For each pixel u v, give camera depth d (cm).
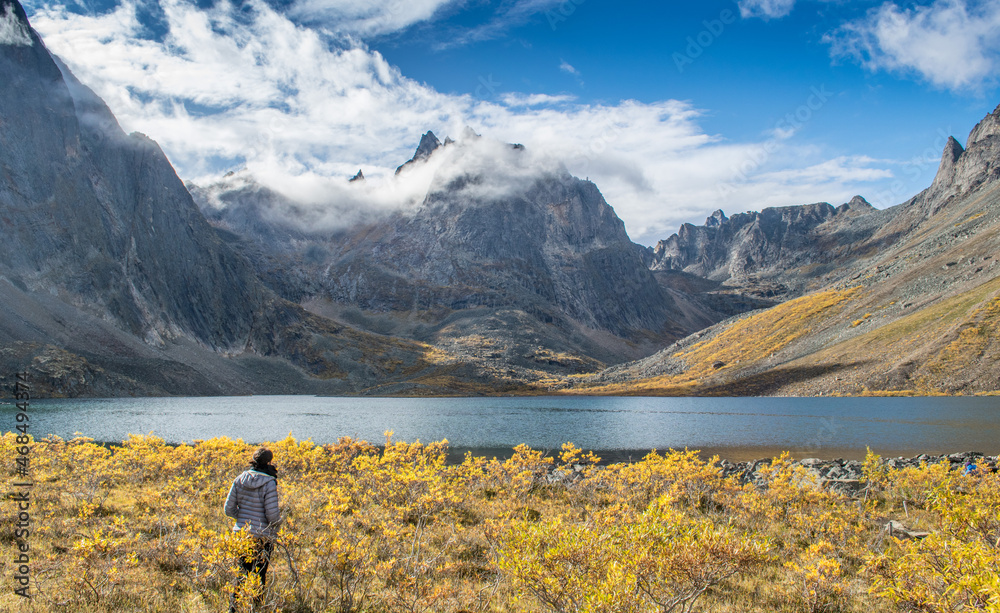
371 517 1554
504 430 7719
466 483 2305
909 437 5828
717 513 1881
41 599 914
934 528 1579
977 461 2733
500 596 1054
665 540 907
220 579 1003
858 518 1734
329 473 2333
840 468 3266
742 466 3559
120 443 5422
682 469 2172
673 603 867
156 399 15938
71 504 1620
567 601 858
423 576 1134
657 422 8938
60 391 14138
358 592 1034
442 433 7212
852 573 1241
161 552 1146
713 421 8812
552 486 2431
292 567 972
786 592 1128
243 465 2411
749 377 16712
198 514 1580
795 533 1611
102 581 972
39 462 2125
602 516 1545
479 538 1464
